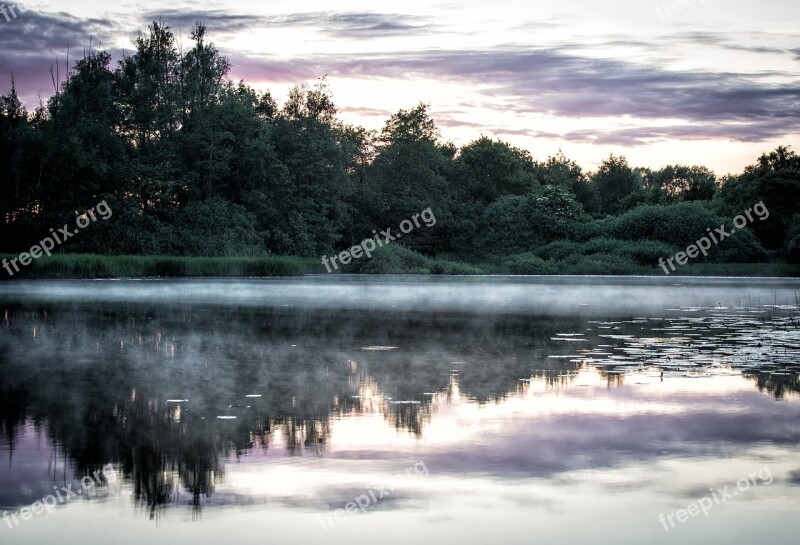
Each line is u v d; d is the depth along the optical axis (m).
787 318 24.88
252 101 82.81
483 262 81.81
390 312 26.91
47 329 20.52
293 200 81.75
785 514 6.81
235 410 10.62
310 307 29.06
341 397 11.53
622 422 10.01
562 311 27.72
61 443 8.91
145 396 11.52
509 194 101.12
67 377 13.11
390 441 9.07
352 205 89.81
